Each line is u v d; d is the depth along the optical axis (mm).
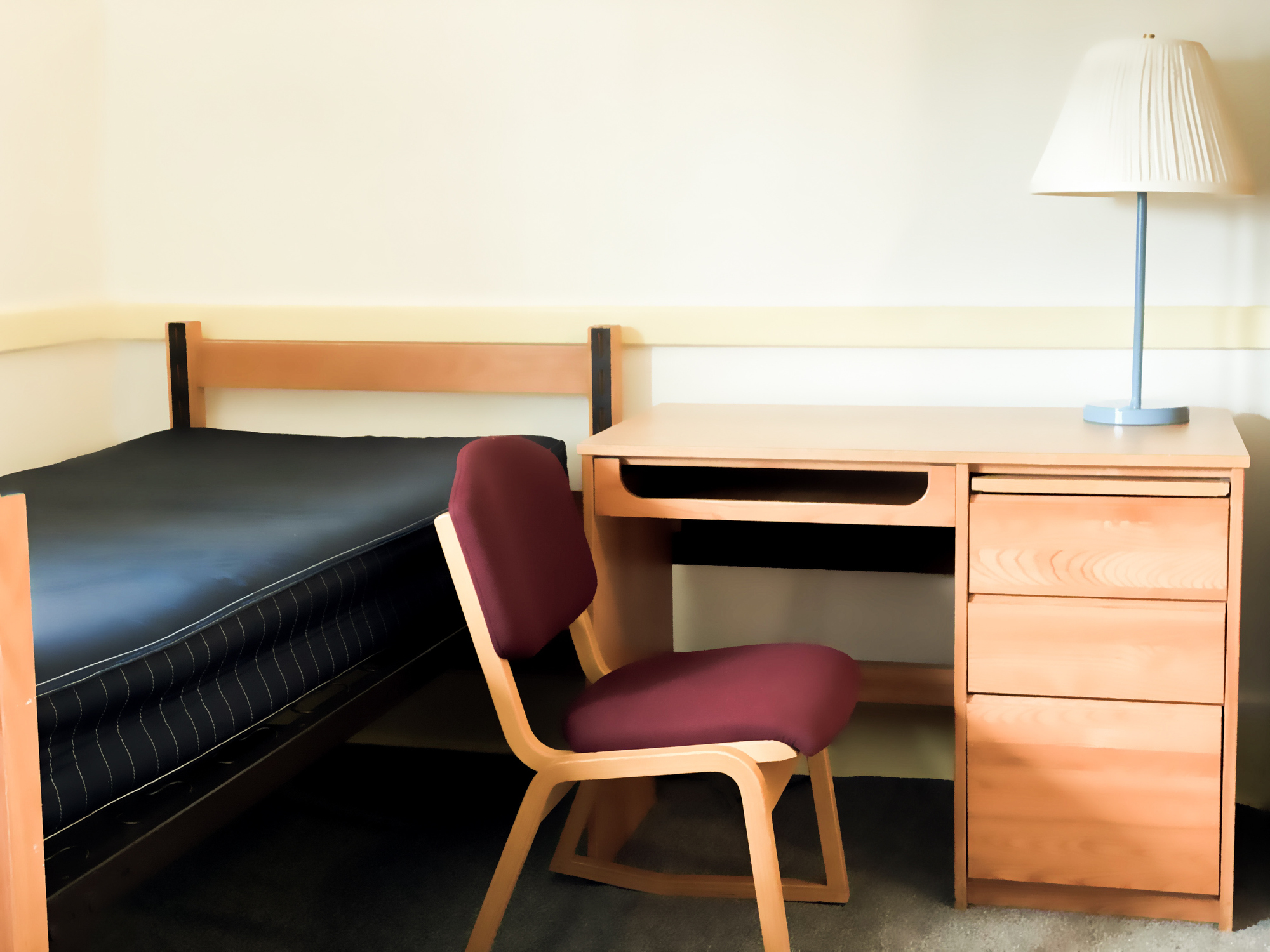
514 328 2406
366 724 1697
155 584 1408
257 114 2494
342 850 2053
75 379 2549
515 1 2338
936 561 2230
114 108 2557
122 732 1229
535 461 1696
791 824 2125
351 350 2453
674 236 2336
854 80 2215
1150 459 1605
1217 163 1791
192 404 2545
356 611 1674
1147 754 1681
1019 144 2168
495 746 2496
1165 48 1815
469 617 1537
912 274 2244
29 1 2377
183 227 2566
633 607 2061
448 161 2418
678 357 2371
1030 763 1726
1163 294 2148
